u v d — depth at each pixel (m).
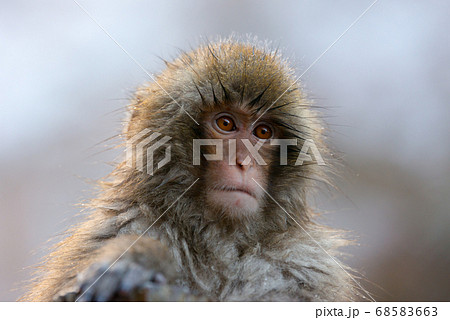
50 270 4.77
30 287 5.33
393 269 8.65
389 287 8.48
